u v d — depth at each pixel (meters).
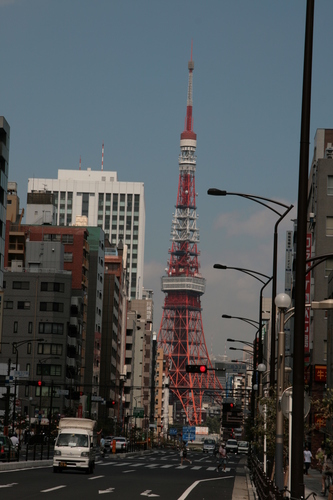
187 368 81.38
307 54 24.39
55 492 37.50
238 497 41.81
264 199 45.97
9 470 58.94
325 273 106.50
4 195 133.50
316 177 110.31
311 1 24.50
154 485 47.88
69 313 166.88
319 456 33.78
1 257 133.62
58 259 173.38
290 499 21.58
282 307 30.58
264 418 48.84
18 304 166.00
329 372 93.56
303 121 24.33
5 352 164.00
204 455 175.62
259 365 62.53
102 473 61.50
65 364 163.88
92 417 172.12
